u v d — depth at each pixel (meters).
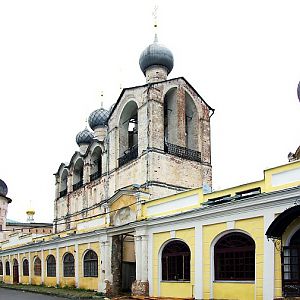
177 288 23.77
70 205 52.28
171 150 36.53
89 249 33.09
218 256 21.64
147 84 36.69
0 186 67.31
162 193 34.34
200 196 23.22
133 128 42.69
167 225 25.00
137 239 26.98
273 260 18.44
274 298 18.06
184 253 23.86
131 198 28.44
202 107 40.12
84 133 55.25
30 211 76.38
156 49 40.09
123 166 38.38
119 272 30.31
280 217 17.03
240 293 20.05
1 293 34.91
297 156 30.70
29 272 44.34
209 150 39.53
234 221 20.72
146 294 25.66
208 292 21.58
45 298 28.95
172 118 38.81
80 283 33.84
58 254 38.03
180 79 39.00
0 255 53.72
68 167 53.69
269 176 19.53
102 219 31.83
